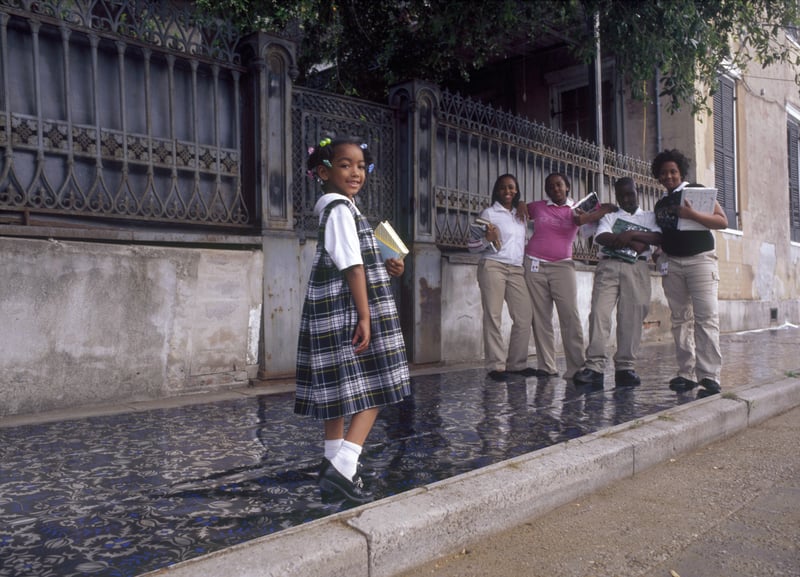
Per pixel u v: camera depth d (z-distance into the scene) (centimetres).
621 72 788
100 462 304
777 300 1300
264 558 196
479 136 688
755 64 1223
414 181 612
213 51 496
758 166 1238
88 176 443
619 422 390
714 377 494
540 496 278
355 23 817
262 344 510
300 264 540
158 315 452
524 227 583
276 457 314
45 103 426
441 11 719
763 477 331
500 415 412
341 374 253
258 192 509
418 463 305
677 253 499
